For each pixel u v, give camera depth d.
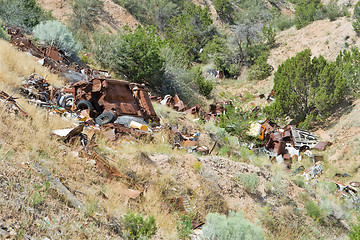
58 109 12.51
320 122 32.03
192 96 35.41
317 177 19.98
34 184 6.24
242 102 42.97
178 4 66.50
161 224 7.52
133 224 6.57
